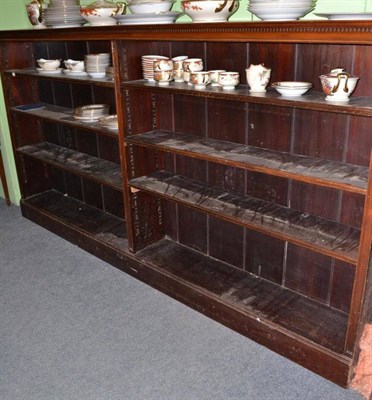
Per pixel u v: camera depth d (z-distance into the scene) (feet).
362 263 4.70
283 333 5.67
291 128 5.73
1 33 8.27
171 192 6.77
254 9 4.89
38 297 7.25
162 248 7.88
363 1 4.83
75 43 8.32
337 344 5.38
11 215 10.39
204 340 6.18
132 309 6.89
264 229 5.59
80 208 9.65
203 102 6.58
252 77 5.32
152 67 6.41
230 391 5.32
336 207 5.69
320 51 5.19
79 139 9.29
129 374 5.63
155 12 5.86
